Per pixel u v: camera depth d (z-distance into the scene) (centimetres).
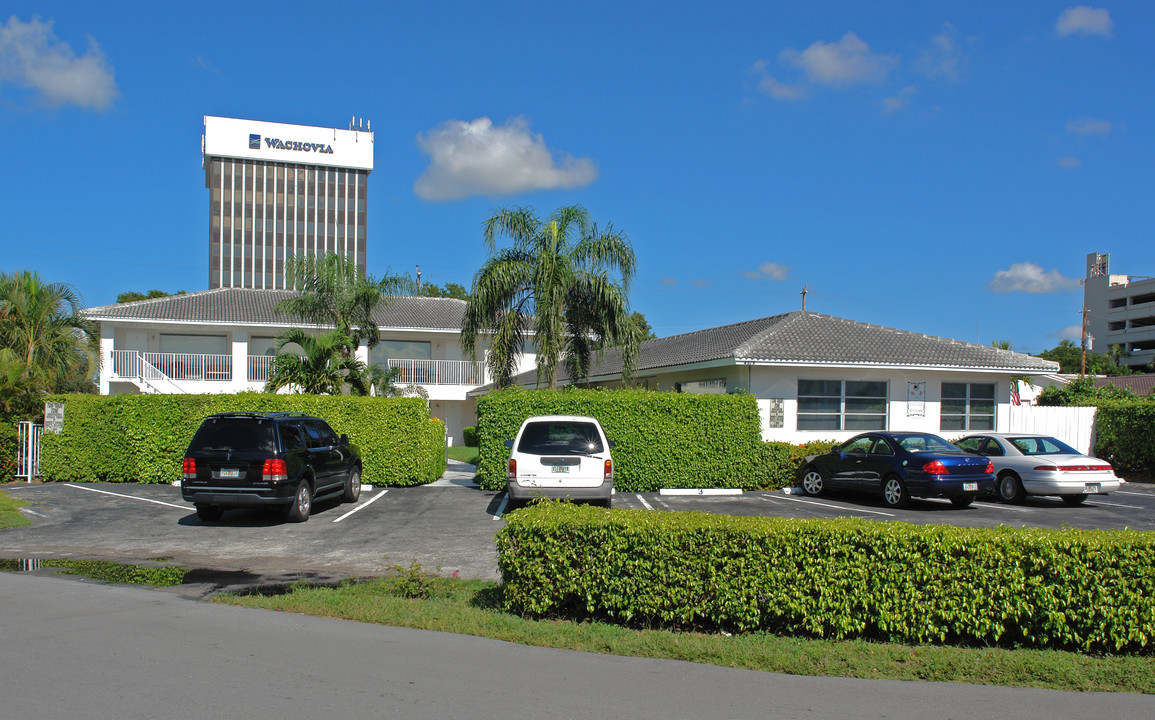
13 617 693
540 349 1905
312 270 2284
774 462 1786
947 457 1477
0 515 1315
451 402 3719
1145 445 2117
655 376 2500
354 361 2147
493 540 1134
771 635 647
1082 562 618
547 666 573
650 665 581
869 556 642
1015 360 2256
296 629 662
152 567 955
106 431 1788
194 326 3203
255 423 1263
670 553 670
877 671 570
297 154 10962
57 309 2455
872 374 2127
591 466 1268
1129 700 521
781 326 2230
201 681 523
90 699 486
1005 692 533
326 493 1420
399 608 723
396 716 466
